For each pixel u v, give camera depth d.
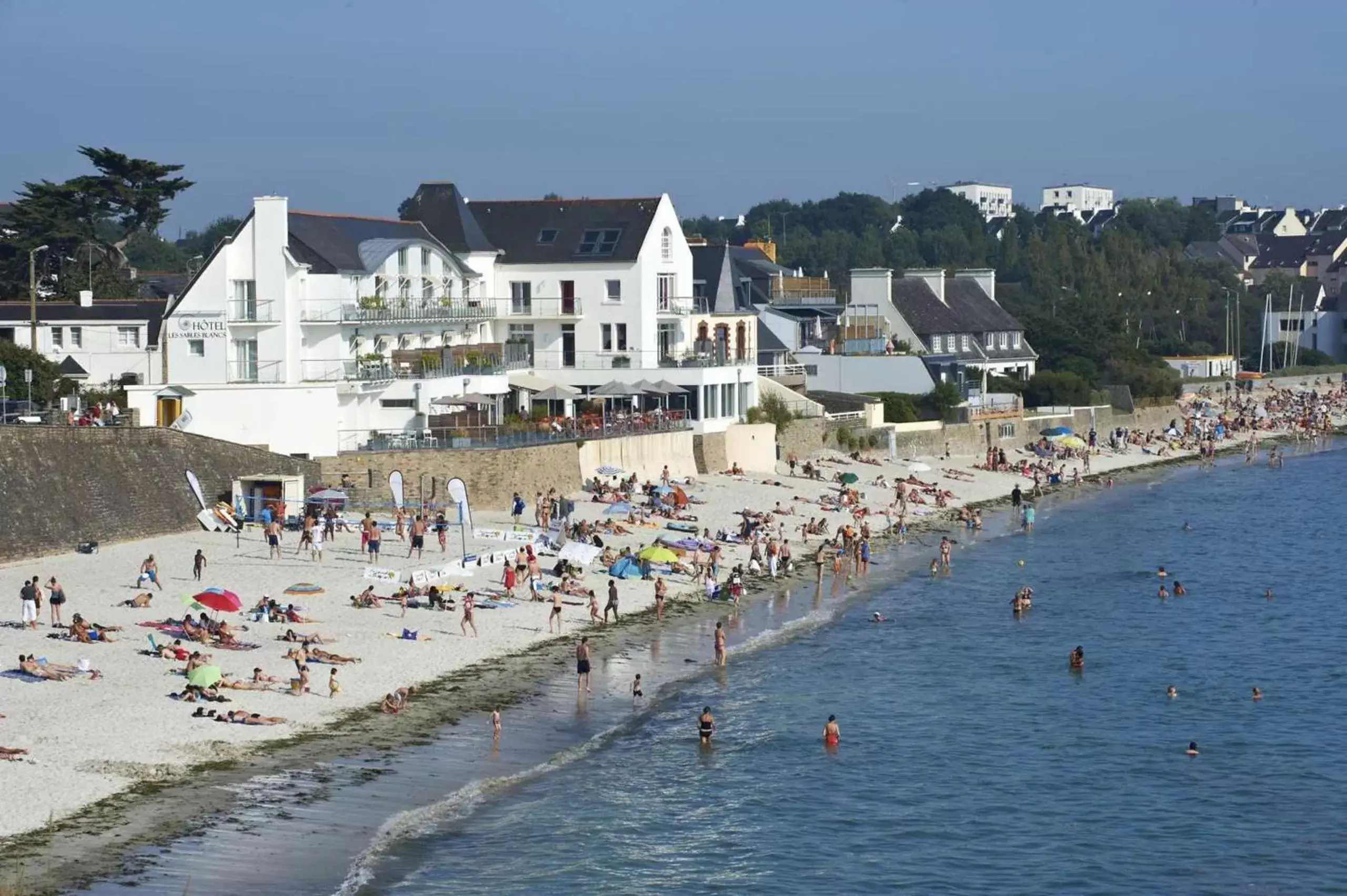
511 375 138.12
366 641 80.75
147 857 53.06
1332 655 91.81
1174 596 108.56
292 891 51.88
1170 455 197.38
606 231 143.25
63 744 62.38
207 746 63.91
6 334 127.12
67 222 159.75
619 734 71.94
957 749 73.12
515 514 110.94
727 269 157.25
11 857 52.19
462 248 141.75
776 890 56.81
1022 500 152.38
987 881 58.47
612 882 56.12
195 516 101.06
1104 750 73.50
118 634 77.25
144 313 129.75
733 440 142.75
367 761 64.50
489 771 65.25
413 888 53.69
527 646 83.88
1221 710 80.31
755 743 72.25
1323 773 70.69
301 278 121.75
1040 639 94.75
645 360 141.38
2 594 82.75
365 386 120.62
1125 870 59.75
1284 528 139.50
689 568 105.94
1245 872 59.72
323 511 102.25
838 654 89.12
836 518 130.88
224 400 111.25
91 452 95.44
